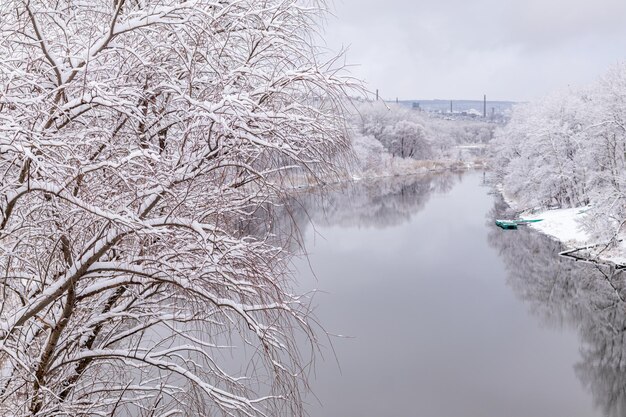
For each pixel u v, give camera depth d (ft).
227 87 14.16
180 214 15.94
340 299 75.10
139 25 13.65
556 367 57.62
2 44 14.60
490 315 71.46
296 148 14.74
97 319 17.26
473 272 90.53
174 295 18.54
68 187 14.07
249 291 15.75
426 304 74.54
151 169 13.79
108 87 13.48
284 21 15.92
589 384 54.24
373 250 104.27
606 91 114.21
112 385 19.08
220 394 16.89
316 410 48.29
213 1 15.35
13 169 15.02
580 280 86.28
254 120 13.89
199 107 13.50
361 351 59.88
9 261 14.96
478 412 49.21
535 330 66.80
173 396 17.87
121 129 16.40
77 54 14.62
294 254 18.06
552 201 150.51
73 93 14.92
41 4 14.74
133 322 21.21
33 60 13.57
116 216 13.29
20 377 15.39
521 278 87.40
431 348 60.75
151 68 15.20
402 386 52.60
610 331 66.39
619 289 81.61
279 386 16.75
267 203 17.79
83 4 15.69
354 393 51.24
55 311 17.01
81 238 16.08
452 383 53.36
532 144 144.66
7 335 14.51
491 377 55.21
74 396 18.40
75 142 13.42
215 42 15.43
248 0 15.81
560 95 153.17
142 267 15.06
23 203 15.80
